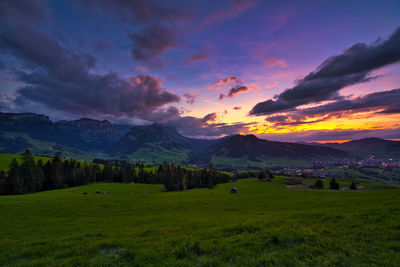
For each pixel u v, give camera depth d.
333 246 10.98
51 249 13.44
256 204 52.44
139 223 29.88
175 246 11.83
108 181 170.00
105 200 65.25
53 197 71.12
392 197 40.59
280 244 11.44
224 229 15.66
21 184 98.56
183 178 140.12
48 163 147.75
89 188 113.19
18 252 13.35
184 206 53.56
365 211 18.89
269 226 15.62
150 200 66.81
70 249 12.77
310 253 10.05
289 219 18.44
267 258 9.39
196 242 11.97
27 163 110.00
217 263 9.05
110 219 35.59
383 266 8.60
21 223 33.06
